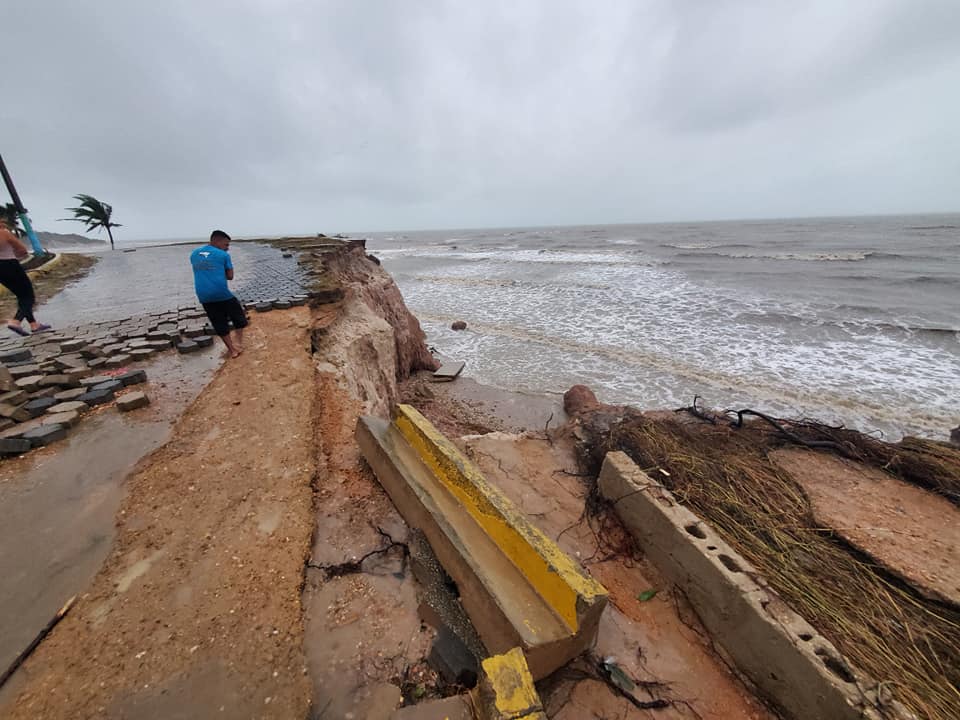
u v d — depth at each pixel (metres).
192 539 2.98
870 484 4.13
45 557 2.82
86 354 6.03
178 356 6.12
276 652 2.29
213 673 2.17
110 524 3.10
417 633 2.54
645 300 20.66
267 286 10.31
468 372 13.81
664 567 3.51
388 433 3.99
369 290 12.55
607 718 2.47
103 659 2.20
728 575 2.93
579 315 19.02
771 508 3.74
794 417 9.70
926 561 3.17
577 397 10.63
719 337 15.05
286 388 5.12
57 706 2.00
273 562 2.84
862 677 2.34
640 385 11.84
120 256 24.08
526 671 1.98
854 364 12.30
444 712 2.04
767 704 2.66
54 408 4.48
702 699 2.66
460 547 2.79
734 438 4.97
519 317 19.50
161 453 3.87
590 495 4.52
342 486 3.77
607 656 2.83
